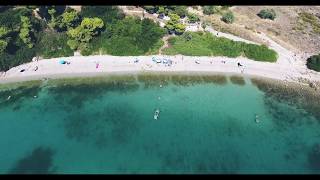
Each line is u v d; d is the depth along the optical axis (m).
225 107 105.00
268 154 92.50
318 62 115.19
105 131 97.19
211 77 114.06
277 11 144.12
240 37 125.75
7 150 92.25
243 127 99.31
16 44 117.69
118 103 105.50
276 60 119.69
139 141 94.50
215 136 96.56
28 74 113.50
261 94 109.44
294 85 112.00
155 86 110.88
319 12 145.12
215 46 121.81
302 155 92.50
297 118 102.56
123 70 114.94
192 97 107.75
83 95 107.94
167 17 130.62
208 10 135.62
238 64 117.81
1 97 107.31
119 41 121.00
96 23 119.81
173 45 121.56
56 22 121.50
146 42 121.06
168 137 95.81
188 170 87.75
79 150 92.06
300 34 131.38
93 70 114.69
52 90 109.38
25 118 101.00
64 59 118.00
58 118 101.00
